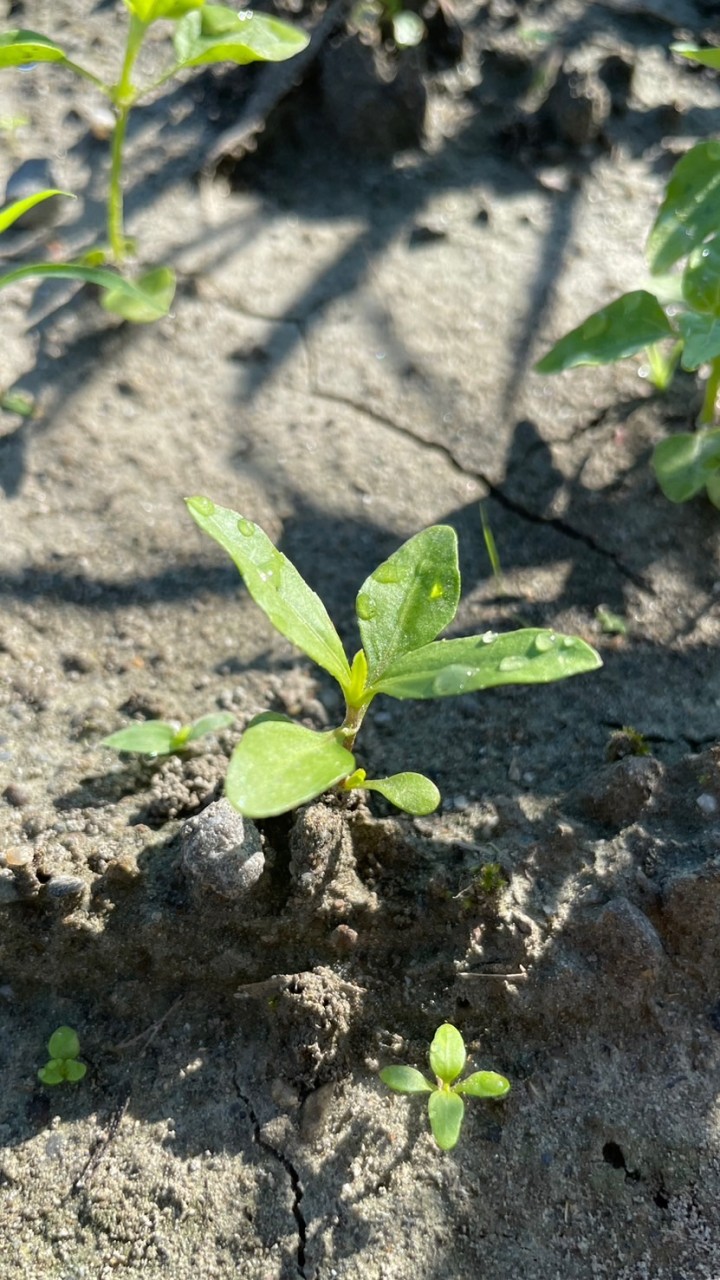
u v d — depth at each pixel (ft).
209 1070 1.42
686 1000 1.42
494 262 1.87
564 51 2.14
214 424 1.73
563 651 1.34
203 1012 1.44
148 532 1.65
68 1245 1.36
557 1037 1.42
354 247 1.88
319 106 1.97
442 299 1.83
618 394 1.75
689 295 1.59
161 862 1.46
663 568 1.63
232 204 1.91
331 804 1.45
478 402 1.75
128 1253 1.35
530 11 2.26
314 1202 1.37
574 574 1.63
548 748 1.53
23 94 1.99
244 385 1.76
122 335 1.77
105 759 1.52
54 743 1.53
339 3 2.00
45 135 1.95
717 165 1.60
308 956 1.44
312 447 1.72
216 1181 1.38
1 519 1.65
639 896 1.43
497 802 1.49
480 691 1.57
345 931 1.43
